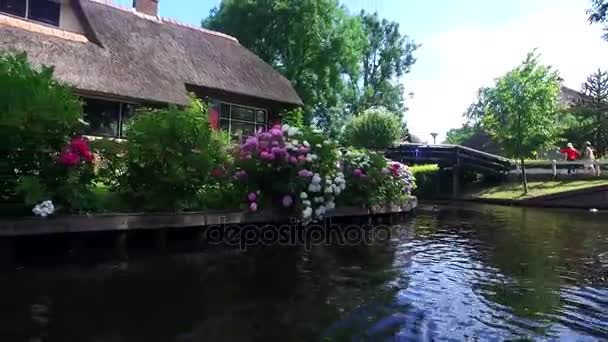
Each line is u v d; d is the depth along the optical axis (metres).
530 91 19.91
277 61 29.27
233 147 7.82
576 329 3.96
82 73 11.80
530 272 5.96
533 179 21.88
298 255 6.67
